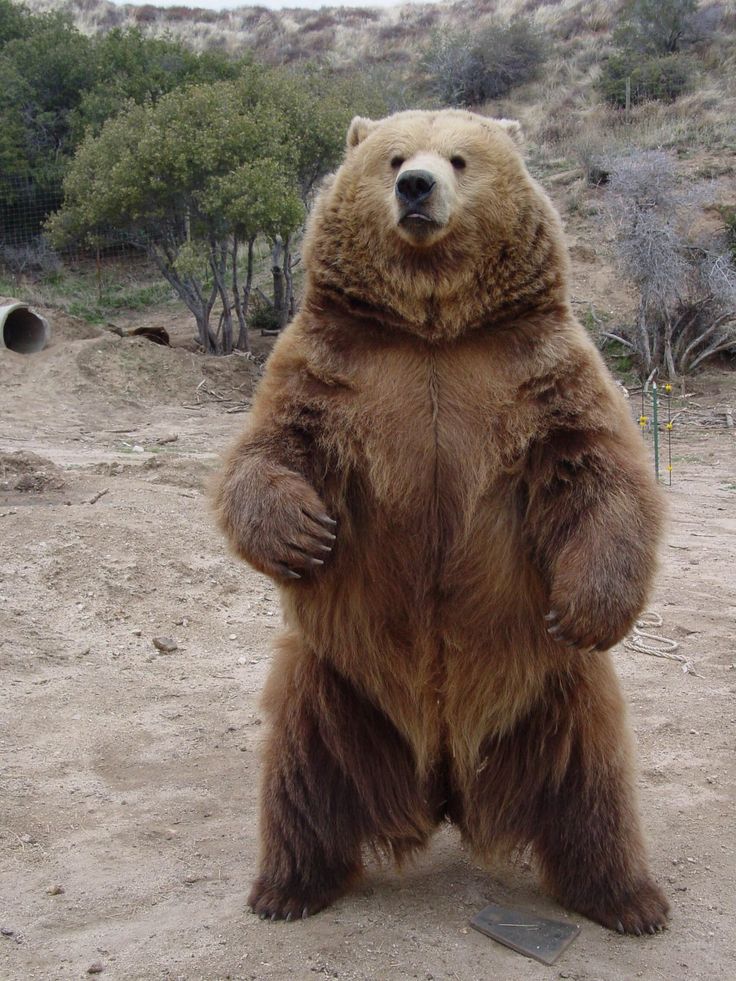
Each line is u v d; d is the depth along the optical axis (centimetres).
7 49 3550
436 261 344
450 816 396
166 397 2106
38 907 378
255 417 342
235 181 2302
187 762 524
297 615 354
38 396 1997
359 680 359
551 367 334
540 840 372
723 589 865
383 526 340
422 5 5719
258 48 5150
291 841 369
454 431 338
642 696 620
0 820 446
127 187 2327
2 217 3225
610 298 2559
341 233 358
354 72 4134
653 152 2539
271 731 377
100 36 3881
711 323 2344
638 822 370
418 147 352
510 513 338
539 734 364
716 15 4166
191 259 2336
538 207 362
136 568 765
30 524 809
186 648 687
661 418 2047
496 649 347
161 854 425
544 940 351
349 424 337
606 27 4619
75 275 3250
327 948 344
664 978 334
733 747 546
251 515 320
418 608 345
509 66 4169
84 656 655
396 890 394
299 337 349
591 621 314
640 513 319
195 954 343
